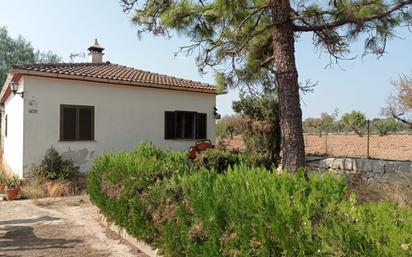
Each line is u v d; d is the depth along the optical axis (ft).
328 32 23.49
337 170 30.96
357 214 8.03
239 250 10.19
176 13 23.56
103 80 40.86
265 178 11.93
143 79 45.96
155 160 18.92
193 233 12.21
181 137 48.55
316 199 9.52
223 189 11.71
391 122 65.26
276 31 22.86
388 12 20.72
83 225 23.07
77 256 17.15
